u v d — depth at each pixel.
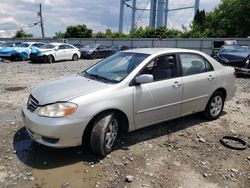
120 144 4.80
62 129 3.87
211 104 6.07
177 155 4.55
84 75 5.11
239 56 13.93
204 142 5.09
